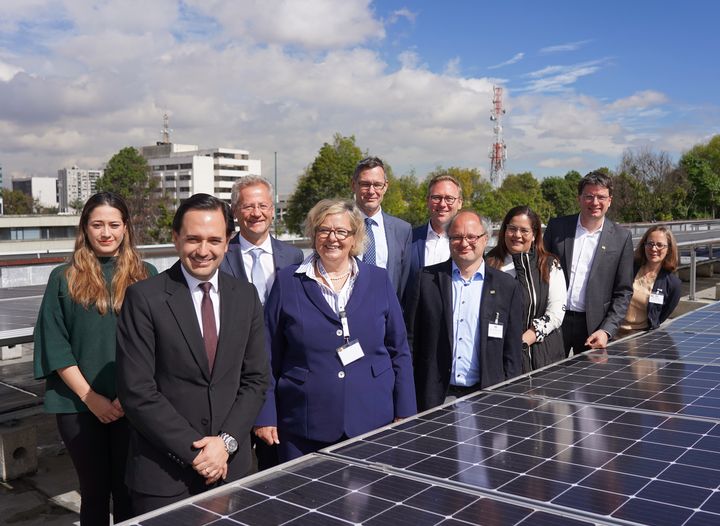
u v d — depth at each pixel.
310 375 2.80
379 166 4.00
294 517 1.42
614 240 4.32
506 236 3.97
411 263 4.15
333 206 2.83
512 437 1.99
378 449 1.92
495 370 3.32
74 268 2.88
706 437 1.92
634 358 3.29
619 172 46.66
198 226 2.31
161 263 9.21
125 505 2.96
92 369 2.84
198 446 2.23
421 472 1.70
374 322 2.90
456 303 3.39
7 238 40.94
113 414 2.83
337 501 1.51
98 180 61.84
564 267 4.39
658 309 4.71
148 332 2.29
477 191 58.53
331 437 2.78
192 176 104.19
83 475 2.90
